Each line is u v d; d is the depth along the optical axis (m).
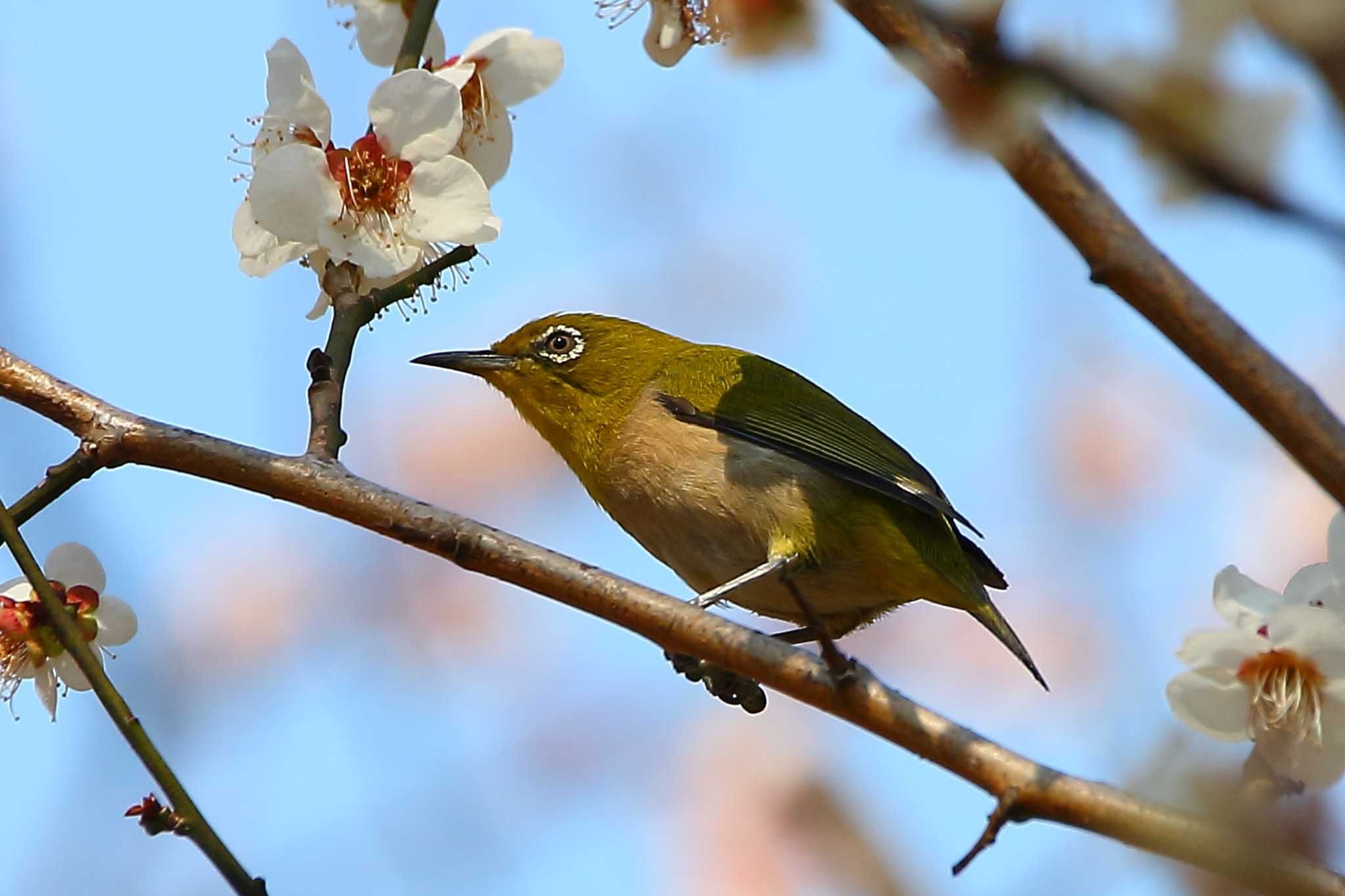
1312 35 3.50
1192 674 6.26
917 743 6.54
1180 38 3.91
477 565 7.35
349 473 7.55
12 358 7.74
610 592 7.25
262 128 8.45
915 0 4.04
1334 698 6.14
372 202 8.25
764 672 6.97
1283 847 5.30
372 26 9.43
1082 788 6.10
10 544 7.07
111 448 7.53
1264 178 3.85
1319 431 4.50
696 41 9.09
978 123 4.03
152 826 6.47
